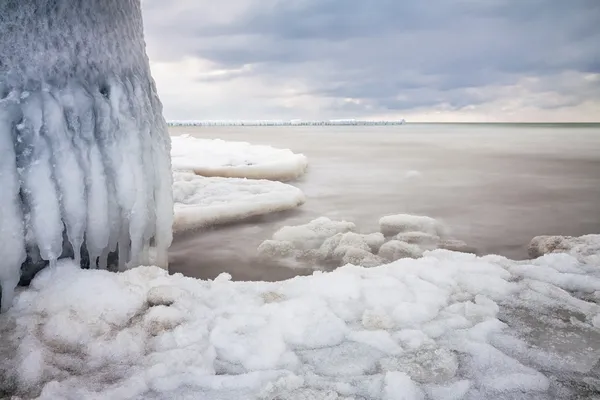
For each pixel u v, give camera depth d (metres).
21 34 2.86
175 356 2.32
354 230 6.45
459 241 6.03
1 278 2.68
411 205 8.49
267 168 11.64
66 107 2.99
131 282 3.12
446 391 2.09
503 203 8.69
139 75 3.68
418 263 3.81
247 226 6.59
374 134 46.19
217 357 2.39
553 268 3.80
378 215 7.61
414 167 14.73
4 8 2.78
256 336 2.57
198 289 3.21
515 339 2.58
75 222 3.00
